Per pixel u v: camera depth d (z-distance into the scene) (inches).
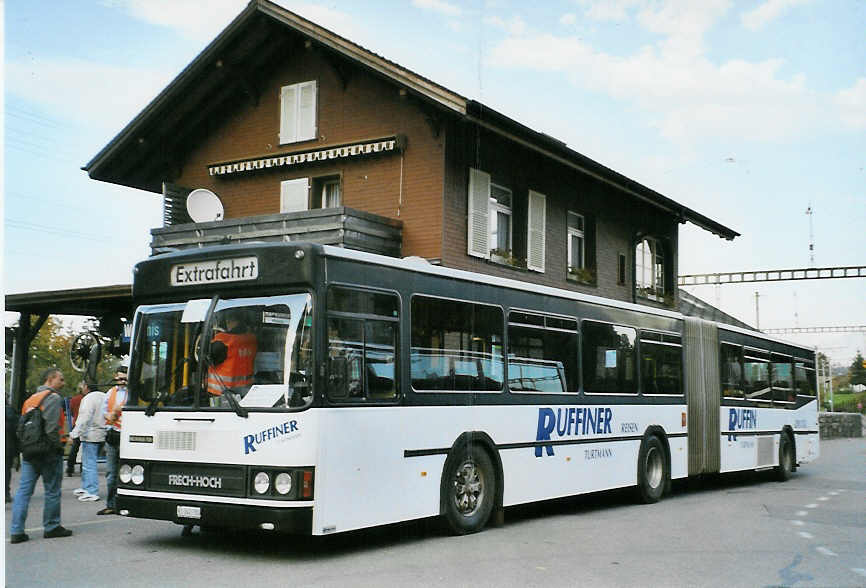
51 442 377.1
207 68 808.9
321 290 332.8
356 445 340.5
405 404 369.1
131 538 385.4
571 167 844.0
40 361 1331.2
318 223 692.1
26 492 375.6
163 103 820.6
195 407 339.6
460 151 741.9
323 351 329.7
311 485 320.2
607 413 525.0
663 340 602.5
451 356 401.4
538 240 836.6
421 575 308.5
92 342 868.6
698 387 639.8
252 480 323.9
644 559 352.5
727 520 481.4
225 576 302.5
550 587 294.5
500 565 331.6
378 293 360.8
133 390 358.9
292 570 314.5
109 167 861.8
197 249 355.3
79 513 466.3
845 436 2048.5
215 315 344.5
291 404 324.2
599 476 512.4
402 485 364.5
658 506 552.1
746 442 707.4
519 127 735.7
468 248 741.3
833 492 660.7
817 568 342.0
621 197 997.2
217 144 854.5
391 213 741.9
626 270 1010.1
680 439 608.4
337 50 740.7
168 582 291.7
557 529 435.5
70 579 296.0
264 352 334.6
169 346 353.7
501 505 427.8
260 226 718.5
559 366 485.4
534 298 468.4
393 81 717.9
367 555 348.5
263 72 826.8
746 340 731.4
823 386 3565.5
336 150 765.3
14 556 339.9
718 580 314.8
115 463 459.8
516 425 442.3
